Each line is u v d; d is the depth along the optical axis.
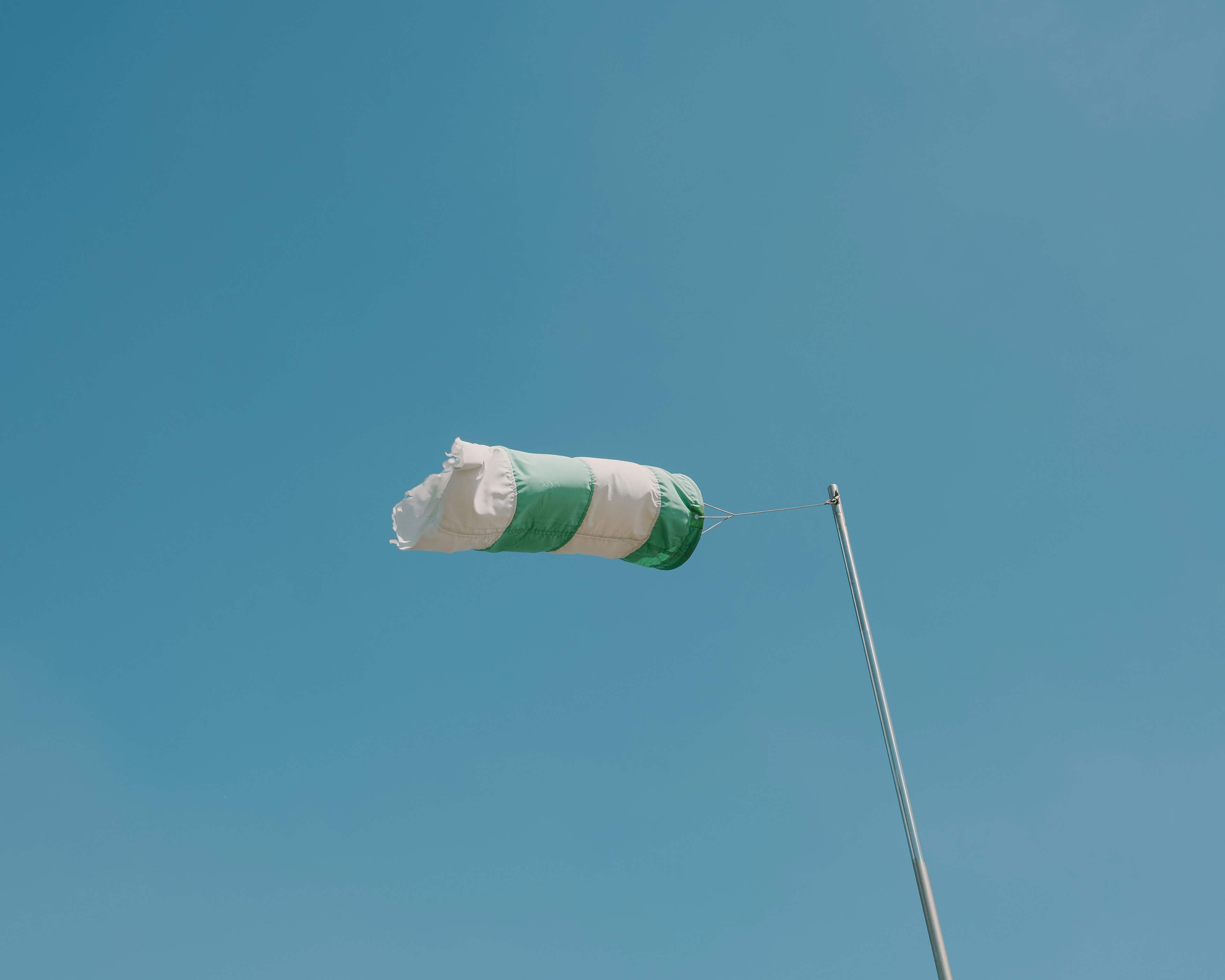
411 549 11.22
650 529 12.01
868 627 11.44
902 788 10.29
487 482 11.21
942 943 9.20
